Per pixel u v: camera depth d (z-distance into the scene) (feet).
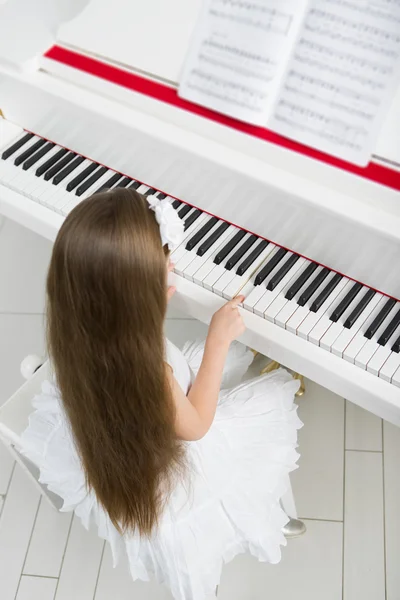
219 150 5.12
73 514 7.29
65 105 5.72
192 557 5.20
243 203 5.46
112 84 5.44
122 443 4.47
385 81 4.46
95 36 5.57
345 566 6.77
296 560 6.84
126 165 6.02
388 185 4.74
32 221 6.31
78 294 4.00
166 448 4.56
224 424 5.59
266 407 5.74
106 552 7.02
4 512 7.36
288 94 4.74
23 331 8.67
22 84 5.81
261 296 5.51
